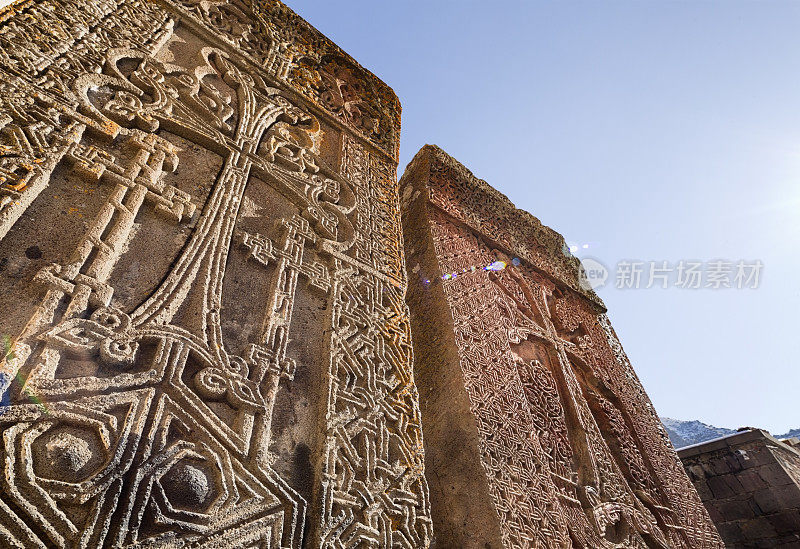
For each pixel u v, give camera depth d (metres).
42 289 1.48
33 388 1.28
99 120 2.00
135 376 1.48
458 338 3.40
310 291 2.39
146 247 1.86
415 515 1.99
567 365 4.39
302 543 1.55
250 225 2.39
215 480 1.46
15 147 1.65
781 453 7.09
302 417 1.92
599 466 3.74
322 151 3.29
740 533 6.84
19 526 1.08
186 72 2.65
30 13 2.04
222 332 1.89
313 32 3.89
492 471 2.77
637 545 3.42
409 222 4.44
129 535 1.22
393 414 2.23
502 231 4.96
